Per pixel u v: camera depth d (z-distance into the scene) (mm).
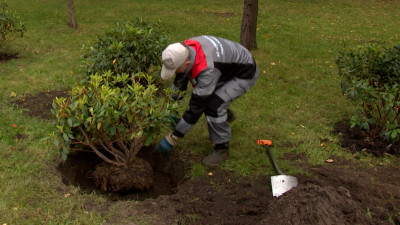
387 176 4039
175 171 4160
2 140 4355
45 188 3559
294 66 7578
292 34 10305
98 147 4172
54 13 12188
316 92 6273
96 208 3348
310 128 5070
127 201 3488
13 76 6488
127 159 3848
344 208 3088
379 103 4820
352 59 4930
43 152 4168
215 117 3834
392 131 4297
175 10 13164
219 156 4141
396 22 12383
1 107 5258
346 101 5906
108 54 5523
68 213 3230
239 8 13789
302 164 4250
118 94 3592
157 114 3488
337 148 4586
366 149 4547
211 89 3492
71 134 3449
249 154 4371
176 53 3303
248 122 5156
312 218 2893
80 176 4016
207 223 3223
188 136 4707
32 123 4820
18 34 9188
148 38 5766
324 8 14398
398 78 4676
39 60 7465
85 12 12406
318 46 9195
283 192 3613
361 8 14617
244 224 3172
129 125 3650
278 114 5418
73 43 8734
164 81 6555
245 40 8516
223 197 3613
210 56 3459
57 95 5816
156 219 3242
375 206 3406
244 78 3771
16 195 3428
